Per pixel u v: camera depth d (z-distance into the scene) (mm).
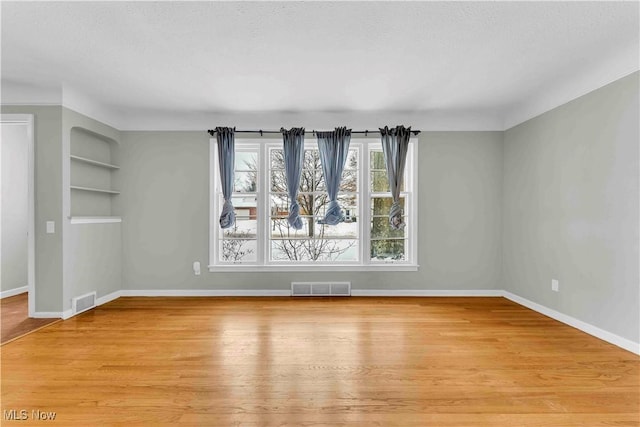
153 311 4098
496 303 4504
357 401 2143
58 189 3783
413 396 2201
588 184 3348
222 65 3217
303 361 2709
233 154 4773
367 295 4895
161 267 4883
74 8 2318
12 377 2443
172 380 2402
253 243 5012
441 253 4898
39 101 3758
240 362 2689
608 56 3023
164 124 4832
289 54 2994
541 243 4047
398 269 4891
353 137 4887
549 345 3051
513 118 4605
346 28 2574
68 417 1974
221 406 2086
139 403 2115
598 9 2342
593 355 2830
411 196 4926
